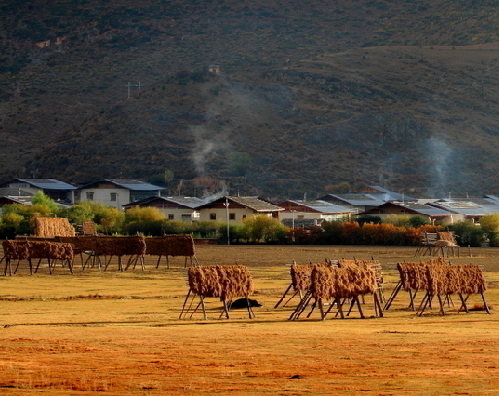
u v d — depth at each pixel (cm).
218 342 5875
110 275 13462
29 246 13525
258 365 4884
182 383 4381
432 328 7038
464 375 4603
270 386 4322
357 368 4800
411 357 5181
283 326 7219
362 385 4356
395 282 11731
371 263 9306
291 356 5206
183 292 10638
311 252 19875
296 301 9619
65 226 17775
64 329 6844
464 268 8600
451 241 19112
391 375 4600
